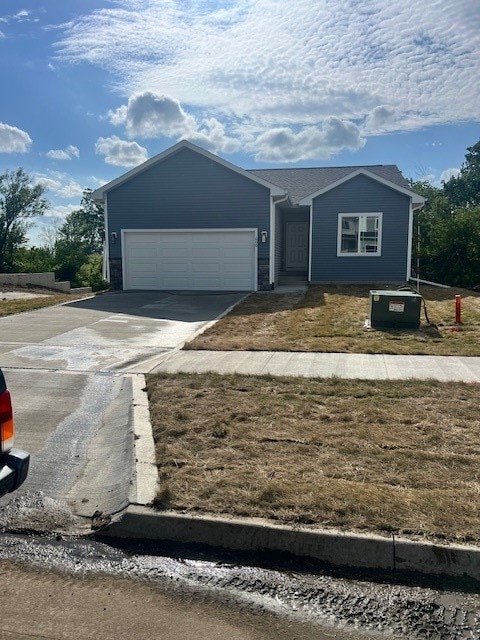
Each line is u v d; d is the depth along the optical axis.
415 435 4.93
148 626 2.75
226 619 2.81
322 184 22.28
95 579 3.15
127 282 18.45
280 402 5.94
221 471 4.21
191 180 17.73
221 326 11.20
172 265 18.17
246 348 9.00
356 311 12.88
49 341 9.55
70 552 3.44
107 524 3.64
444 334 10.23
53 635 2.68
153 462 4.39
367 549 3.27
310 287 18.06
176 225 17.95
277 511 3.58
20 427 5.43
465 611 2.87
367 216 18.80
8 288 20.88
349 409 5.71
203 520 3.52
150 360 8.21
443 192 41.41
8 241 31.16
